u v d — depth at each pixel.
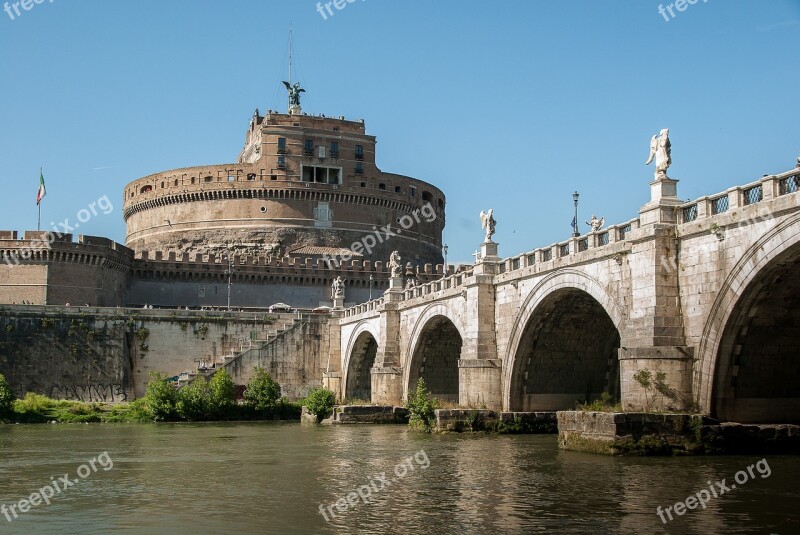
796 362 39.91
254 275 126.00
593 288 47.41
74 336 99.00
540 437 54.69
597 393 59.69
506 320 58.66
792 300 37.25
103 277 113.88
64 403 88.06
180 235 144.50
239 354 100.62
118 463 45.28
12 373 96.06
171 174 147.38
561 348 57.62
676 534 24.72
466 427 57.53
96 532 26.81
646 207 42.12
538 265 53.72
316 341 103.25
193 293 124.06
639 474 34.41
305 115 149.75
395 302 81.56
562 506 29.05
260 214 141.62
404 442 54.69
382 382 80.12
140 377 101.44
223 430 71.88
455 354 78.12
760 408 40.12
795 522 26.02
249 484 36.69
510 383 57.94
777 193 35.06
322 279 129.25
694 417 38.81
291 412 91.88
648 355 40.34
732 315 37.53
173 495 33.81
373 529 26.42
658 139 42.31
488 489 33.22
